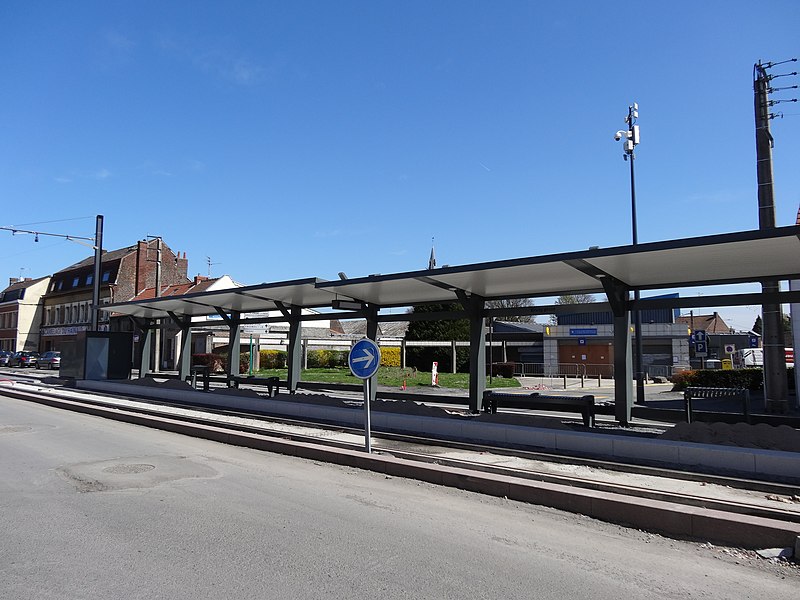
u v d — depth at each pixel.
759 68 16.41
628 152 20.73
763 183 16.25
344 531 5.79
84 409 16.16
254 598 4.18
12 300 61.69
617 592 4.44
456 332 42.88
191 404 17.16
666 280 12.03
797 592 4.50
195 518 6.09
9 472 8.22
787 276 11.08
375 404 14.90
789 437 9.00
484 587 4.48
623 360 11.84
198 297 18.67
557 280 12.79
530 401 12.74
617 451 8.88
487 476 7.63
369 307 17.03
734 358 49.09
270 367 45.16
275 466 9.00
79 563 4.78
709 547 5.53
